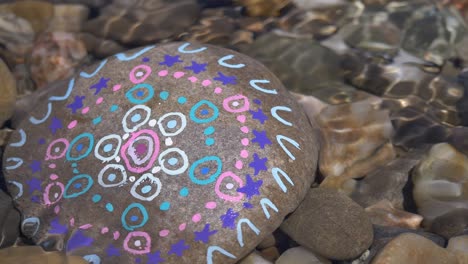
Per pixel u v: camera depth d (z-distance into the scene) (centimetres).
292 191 19
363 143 23
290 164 19
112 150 20
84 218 19
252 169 19
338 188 22
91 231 19
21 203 20
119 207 19
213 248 18
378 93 25
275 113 20
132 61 22
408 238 18
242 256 18
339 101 25
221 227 18
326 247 19
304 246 20
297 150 20
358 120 24
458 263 18
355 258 19
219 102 20
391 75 25
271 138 19
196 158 19
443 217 20
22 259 18
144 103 20
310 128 21
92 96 21
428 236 20
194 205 18
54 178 20
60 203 20
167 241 18
